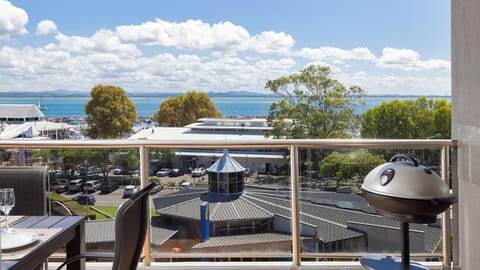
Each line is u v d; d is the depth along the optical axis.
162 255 3.45
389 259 2.87
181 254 3.45
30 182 2.59
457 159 3.16
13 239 1.79
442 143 3.23
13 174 2.60
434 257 3.36
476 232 2.82
